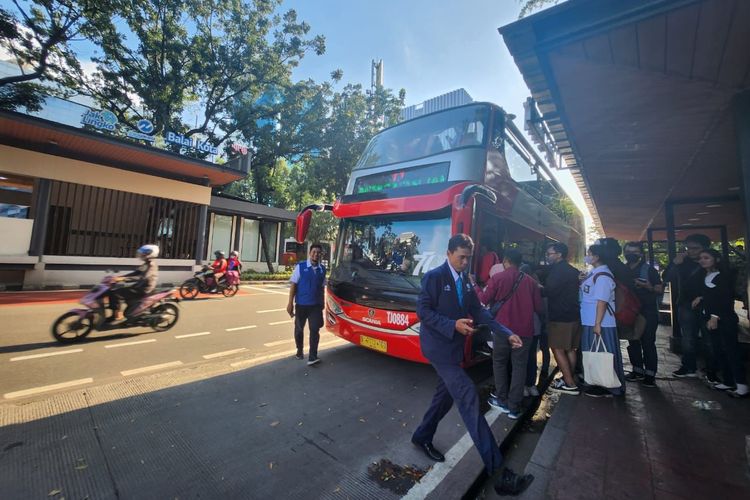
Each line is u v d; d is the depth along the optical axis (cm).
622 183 651
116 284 621
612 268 441
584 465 280
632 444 311
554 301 440
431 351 281
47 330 647
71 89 1577
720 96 331
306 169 2244
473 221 455
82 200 1181
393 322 454
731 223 1023
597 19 262
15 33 1312
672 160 521
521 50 297
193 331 702
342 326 522
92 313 603
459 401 267
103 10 1429
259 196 2278
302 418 359
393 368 521
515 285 380
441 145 554
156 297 670
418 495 249
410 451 306
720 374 491
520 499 250
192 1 1628
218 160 2108
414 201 483
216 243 1912
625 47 279
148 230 1347
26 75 1401
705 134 424
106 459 277
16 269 1066
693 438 321
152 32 1630
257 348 605
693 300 479
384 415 374
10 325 668
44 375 444
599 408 388
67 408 358
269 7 1786
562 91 348
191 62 1728
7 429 314
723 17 236
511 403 376
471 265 447
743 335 729
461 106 563
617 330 425
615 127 417
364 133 2014
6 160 1044
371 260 518
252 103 2023
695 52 274
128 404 372
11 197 1121
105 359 513
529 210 681
